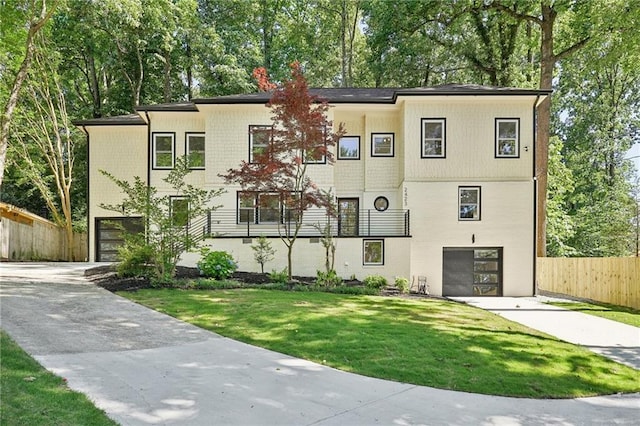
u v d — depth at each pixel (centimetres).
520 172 1750
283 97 1356
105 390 525
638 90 3406
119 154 2112
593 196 3388
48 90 2336
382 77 2839
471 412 523
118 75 2881
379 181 1888
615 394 625
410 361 688
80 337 745
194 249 1516
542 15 2233
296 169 1625
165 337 778
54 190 2748
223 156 1794
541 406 558
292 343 756
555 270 1948
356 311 1031
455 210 1741
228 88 2798
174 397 519
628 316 1288
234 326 858
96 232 2095
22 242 2055
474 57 2603
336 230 1798
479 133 1753
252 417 477
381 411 511
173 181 1402
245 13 3009
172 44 2647
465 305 1339
